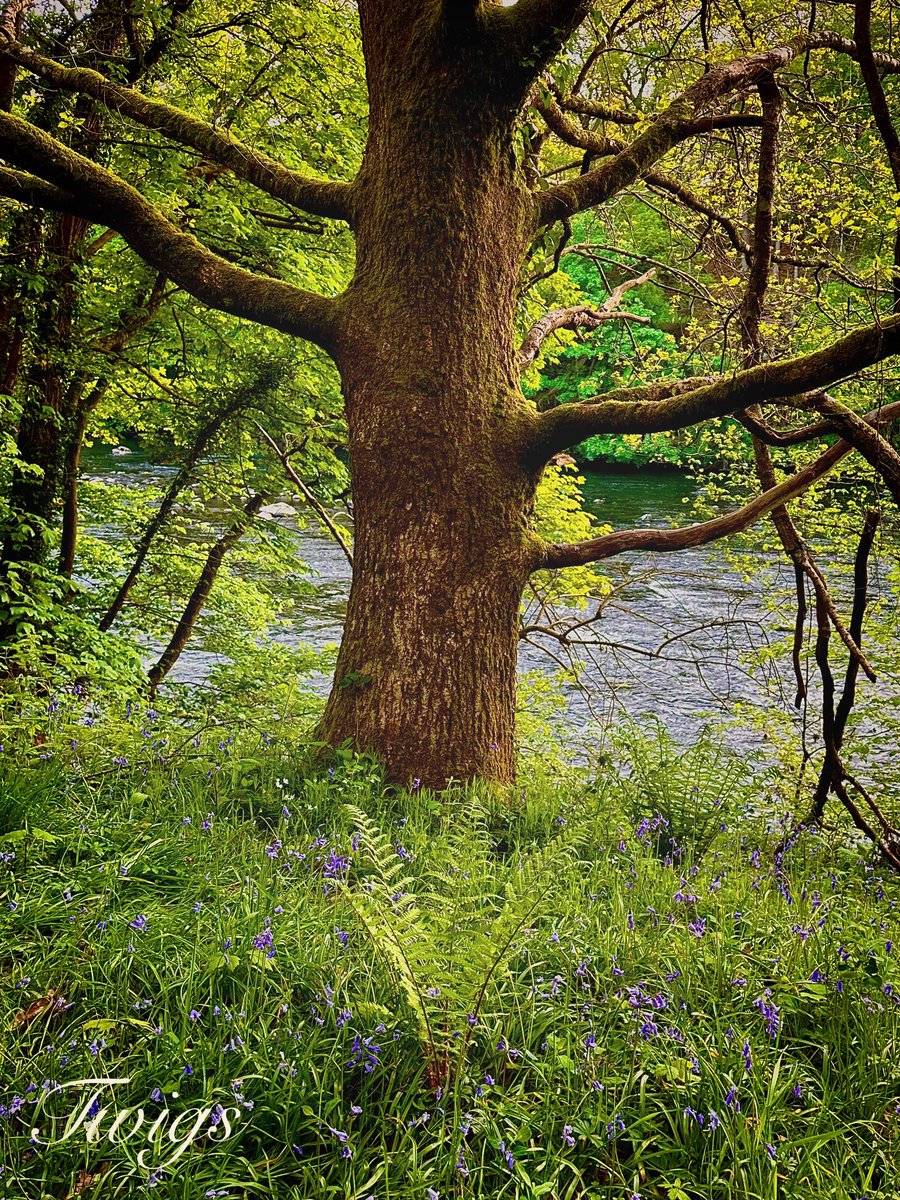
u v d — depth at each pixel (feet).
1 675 29.55
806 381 17.02
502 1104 9.13
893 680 29.60
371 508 18.78
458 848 13.88
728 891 14.83
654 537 20.36
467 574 18.43
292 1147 8.64
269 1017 10.02
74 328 34.83
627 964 11.81
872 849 21.25
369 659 18.62
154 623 39.91
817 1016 11.43
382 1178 8.38
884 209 22.35
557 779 22.34
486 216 18.52
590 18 24.43
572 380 78.84
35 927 11.32
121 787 16.31
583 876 15.08
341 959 11.02
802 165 26.43
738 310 20.48
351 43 32.96
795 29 25.63
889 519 32.01
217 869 13.41
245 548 39.68
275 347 36.60
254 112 34.04
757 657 30.78
